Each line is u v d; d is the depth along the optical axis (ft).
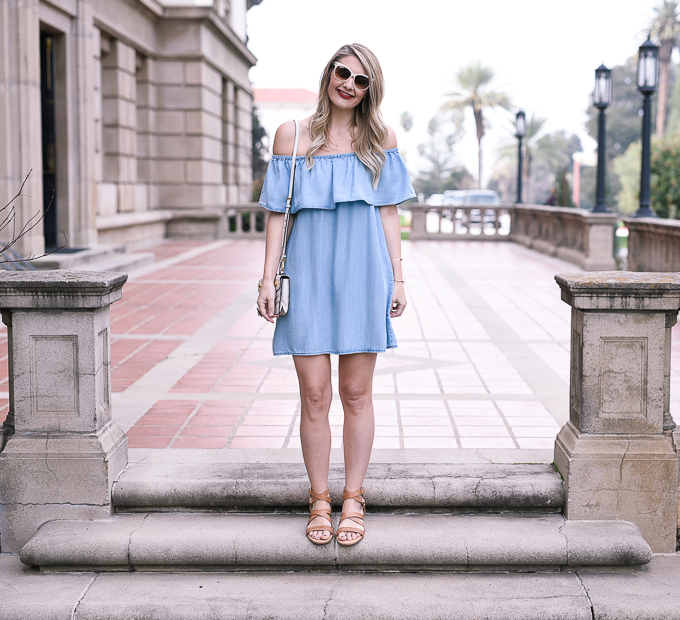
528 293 33.53
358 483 10.92
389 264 10.71
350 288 10.39
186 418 15.14
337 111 10.49
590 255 42.91
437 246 60.18
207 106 63.52
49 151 40.78
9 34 33.06
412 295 32.78
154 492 11.45
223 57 68.74
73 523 11.21
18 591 10.25
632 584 10.44
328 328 10.48
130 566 10.79
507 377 18.65
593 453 11.22
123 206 54.03
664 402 11.39
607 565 10.71
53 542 10.67
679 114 165.78
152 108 61.11
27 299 10.94
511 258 50.03
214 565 10.78
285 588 10.32
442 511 11.59
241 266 43.88
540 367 19.74
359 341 10.44
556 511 11.61
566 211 48.65
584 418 11.32
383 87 10.38
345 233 10.42
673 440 11.37
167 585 10.43
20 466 11.25
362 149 10.45
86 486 11.29
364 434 10.82
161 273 40.37
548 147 211.61
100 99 51.37
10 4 33.01
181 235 64.28
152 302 30.68
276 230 10.61
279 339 10.62
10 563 11.12
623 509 11.29
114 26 50.47
